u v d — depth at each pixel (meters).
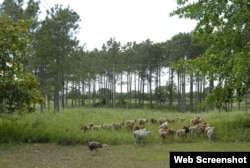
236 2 20.25
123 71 67.81
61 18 35.59
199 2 21.94
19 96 18.06
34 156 14.97
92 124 21.38
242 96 22.33
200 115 30.03
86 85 75.06
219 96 22.56
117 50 64.75
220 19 21.62
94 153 15.81
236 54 19.86
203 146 17.84
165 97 70.94
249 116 25.95
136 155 15.34
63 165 13.17
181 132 19.66
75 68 41.44
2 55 18.11
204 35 22.59
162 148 17.27
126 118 27.06
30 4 33.66
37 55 34.62
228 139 19.73
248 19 20.64
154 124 23.83
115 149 16.95
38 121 21.16
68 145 18.00
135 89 74.12
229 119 25.03
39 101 19.02
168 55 61.75
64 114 26.62
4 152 15.75
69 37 36.53
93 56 64.06
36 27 34.66
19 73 18.67
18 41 18.47
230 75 20.97
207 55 21.95
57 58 36.03
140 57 63.56
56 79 37.50
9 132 18.56
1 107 18.25
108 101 69.12
